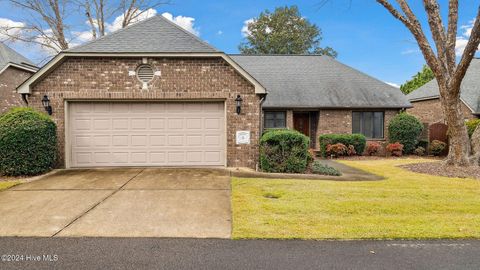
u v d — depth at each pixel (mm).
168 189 7066
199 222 4910
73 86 9602
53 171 9227
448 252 3869
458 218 5129
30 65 17156
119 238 4281
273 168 9438
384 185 7645
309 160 10055
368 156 15312
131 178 8242
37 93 9547
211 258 3684
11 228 4617
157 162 10031
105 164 9898
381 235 4371
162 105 10000
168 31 10477
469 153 10195
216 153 10133
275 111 16656
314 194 6602
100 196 6434
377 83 17812
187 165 10086
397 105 16469
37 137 8625
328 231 4512
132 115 9945
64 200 6129
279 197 6414
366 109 16641
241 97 9953
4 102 14945
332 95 16875
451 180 8453
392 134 15867
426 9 10328
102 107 9867
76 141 9805
